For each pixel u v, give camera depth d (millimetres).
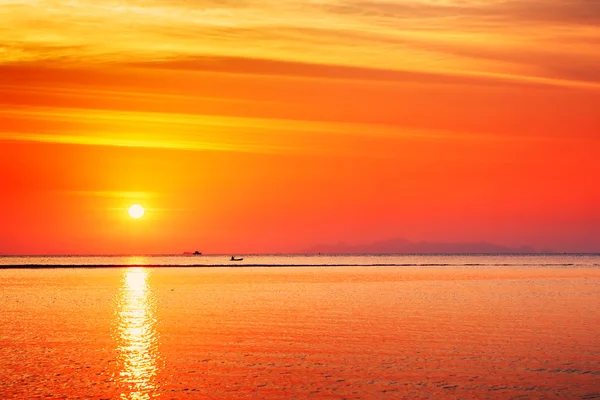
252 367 39844
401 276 146875
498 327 56281
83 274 154625
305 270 185250
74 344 47875
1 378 36969
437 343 48031
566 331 53906
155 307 73750
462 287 108000
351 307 73625
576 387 34969
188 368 39625
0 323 59438
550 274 158000
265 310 70438
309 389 34750
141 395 33688
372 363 40906
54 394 33750
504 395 33500
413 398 33062
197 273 162625
